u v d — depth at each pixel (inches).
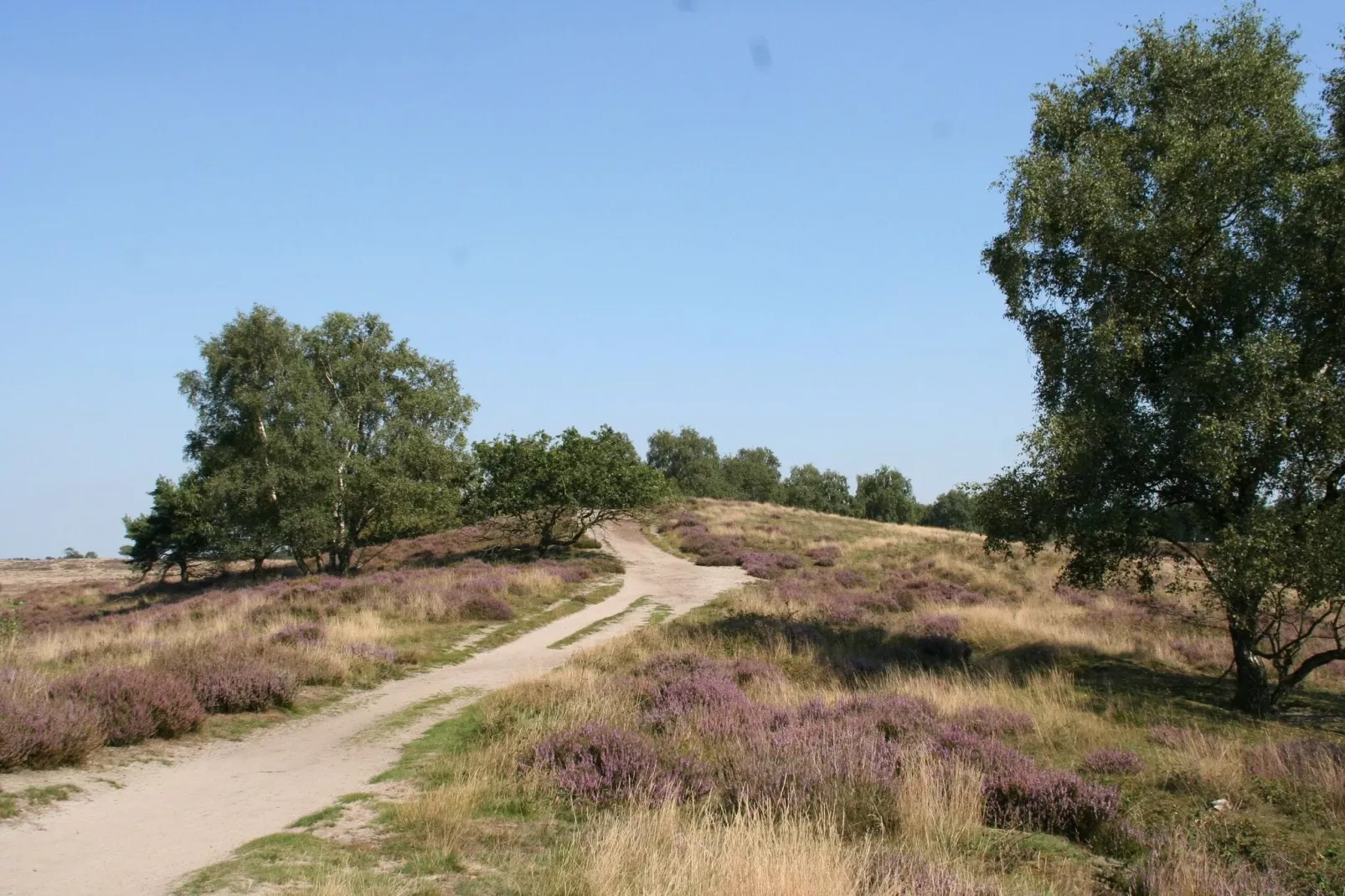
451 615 884.0
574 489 1504.7
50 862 249.0
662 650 680.4
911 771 328.8
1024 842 292.5
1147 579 645.3
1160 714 537.3
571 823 297.4
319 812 305.3
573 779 331.0
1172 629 884.6
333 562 1647.4
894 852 252.4
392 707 516.1
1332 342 553.0
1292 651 568.7
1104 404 603.5
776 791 312.5
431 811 292.8
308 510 1514.5
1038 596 1146.7
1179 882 245.6
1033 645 778.2
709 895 210.5
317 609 867.4
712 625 804.6
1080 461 573.6
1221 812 331.6
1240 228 574.2
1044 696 555.8
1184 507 627.2
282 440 1514.5
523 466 1523.1
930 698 520.4
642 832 259.9
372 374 1753.2
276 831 284.5
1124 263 602.9
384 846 265.9
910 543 1700.3
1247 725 523.2
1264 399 515.5
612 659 642.2
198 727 438.3
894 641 785.6
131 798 323.0
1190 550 609.0
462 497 1700.3
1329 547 499.5
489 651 741.9
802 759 338.0
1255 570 508.1
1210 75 599.8
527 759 364.8
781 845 236.2
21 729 345.7
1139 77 645.9
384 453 1706.4
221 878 230.7
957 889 226.4
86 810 304.0
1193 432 534.9
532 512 1561.3
